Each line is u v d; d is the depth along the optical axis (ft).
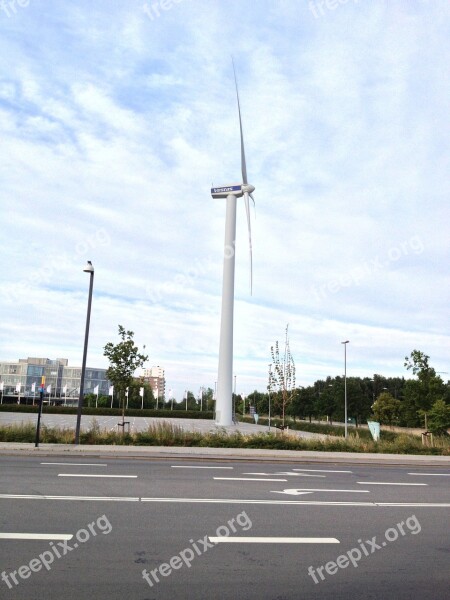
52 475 39.81
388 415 201.05
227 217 126.72
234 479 41.68
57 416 184.24
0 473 39.99
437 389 118.62
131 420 172.35
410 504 33.50
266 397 265.34
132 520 26.04
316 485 40.37
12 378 375.45
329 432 164.76
